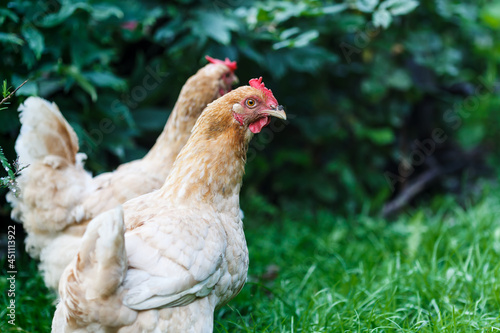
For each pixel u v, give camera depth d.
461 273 3.52
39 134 2.98
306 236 4.71
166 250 2.27
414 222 4.58
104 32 4.23
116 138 4.20
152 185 3.20
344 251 4.40
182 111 3.42
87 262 2.11
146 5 4.62
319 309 3.27
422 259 3.95
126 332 2.21
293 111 5.61
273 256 4.45
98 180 3.13
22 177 2.96
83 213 2.97
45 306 3.36
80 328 2.24
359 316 3.14
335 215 5.56
